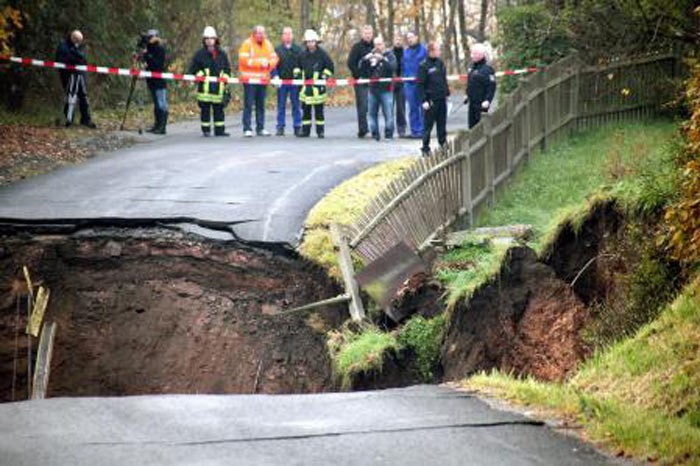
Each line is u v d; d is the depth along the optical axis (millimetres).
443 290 21281
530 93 31734
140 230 25156
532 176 29859
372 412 13406
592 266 19500
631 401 13852
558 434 12508
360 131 39344
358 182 27844
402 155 32781
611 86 36594
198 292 24266
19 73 42312
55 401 13578
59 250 25000
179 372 23328
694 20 25875
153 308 24234
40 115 41688
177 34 54406
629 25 35875
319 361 22562
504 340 19625
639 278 17469
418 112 39531
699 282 15672
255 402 13891
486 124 27234
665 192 18016
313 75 38938
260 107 39656
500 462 11383
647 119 37188
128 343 23906
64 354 23797
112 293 24547
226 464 11203
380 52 38406
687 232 14500
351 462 11336
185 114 49719
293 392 22391
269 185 27969
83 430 12328
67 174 30141
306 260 23797
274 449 11742
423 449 11805
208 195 27016
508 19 40781
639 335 15422
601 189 19641
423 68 31562
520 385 14586
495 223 25984
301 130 40469
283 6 67750
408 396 14367
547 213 26422
